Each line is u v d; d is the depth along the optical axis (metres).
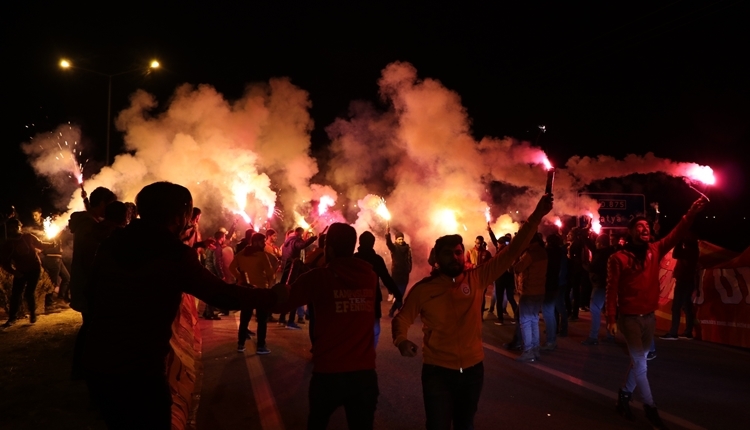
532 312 9.18
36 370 7.84
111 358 3.01
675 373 8.48
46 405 6.34
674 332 11.26
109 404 3.08
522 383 7.82
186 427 5.93
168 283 3.10
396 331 4.31
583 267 13.94
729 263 10.84
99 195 7.21
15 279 11.34
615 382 7.91
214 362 8.88
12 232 11.38
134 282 3.05
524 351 9.16
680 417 6.49
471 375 4.28
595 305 10.59
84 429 5.66
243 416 6.32
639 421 6.32
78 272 6.96
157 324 3.09
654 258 6.31
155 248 3.10
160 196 3.25
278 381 7.75
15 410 6.18
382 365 8.68
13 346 9.37
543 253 9.23
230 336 11.15
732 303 10.60
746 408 6.83
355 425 4.01
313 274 4.12
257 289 3.38
